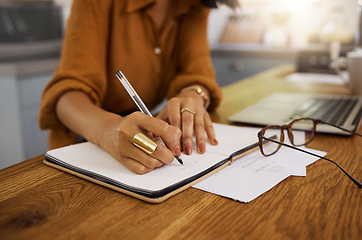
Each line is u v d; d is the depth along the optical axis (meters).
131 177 0.46
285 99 1.03
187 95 0.80
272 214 0.40
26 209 0.41
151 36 0.99
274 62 2.49
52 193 0.45
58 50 2.38
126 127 0.49
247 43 2.85
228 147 0.58
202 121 0.61
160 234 0.36
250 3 2.85
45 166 0.54
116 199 0.43
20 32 2.16
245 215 0.40
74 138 0.83
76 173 0.50
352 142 0.68
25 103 1.91
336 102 0.98
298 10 2.60
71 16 0.87
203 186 0.47
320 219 0.39
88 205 0.42
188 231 0.36
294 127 0.74
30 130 1.96
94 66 0.84
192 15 1.05
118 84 0.94
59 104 0.73
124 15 0.94
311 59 1.70
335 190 0.46
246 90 1.25
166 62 1.05
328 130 0.72
